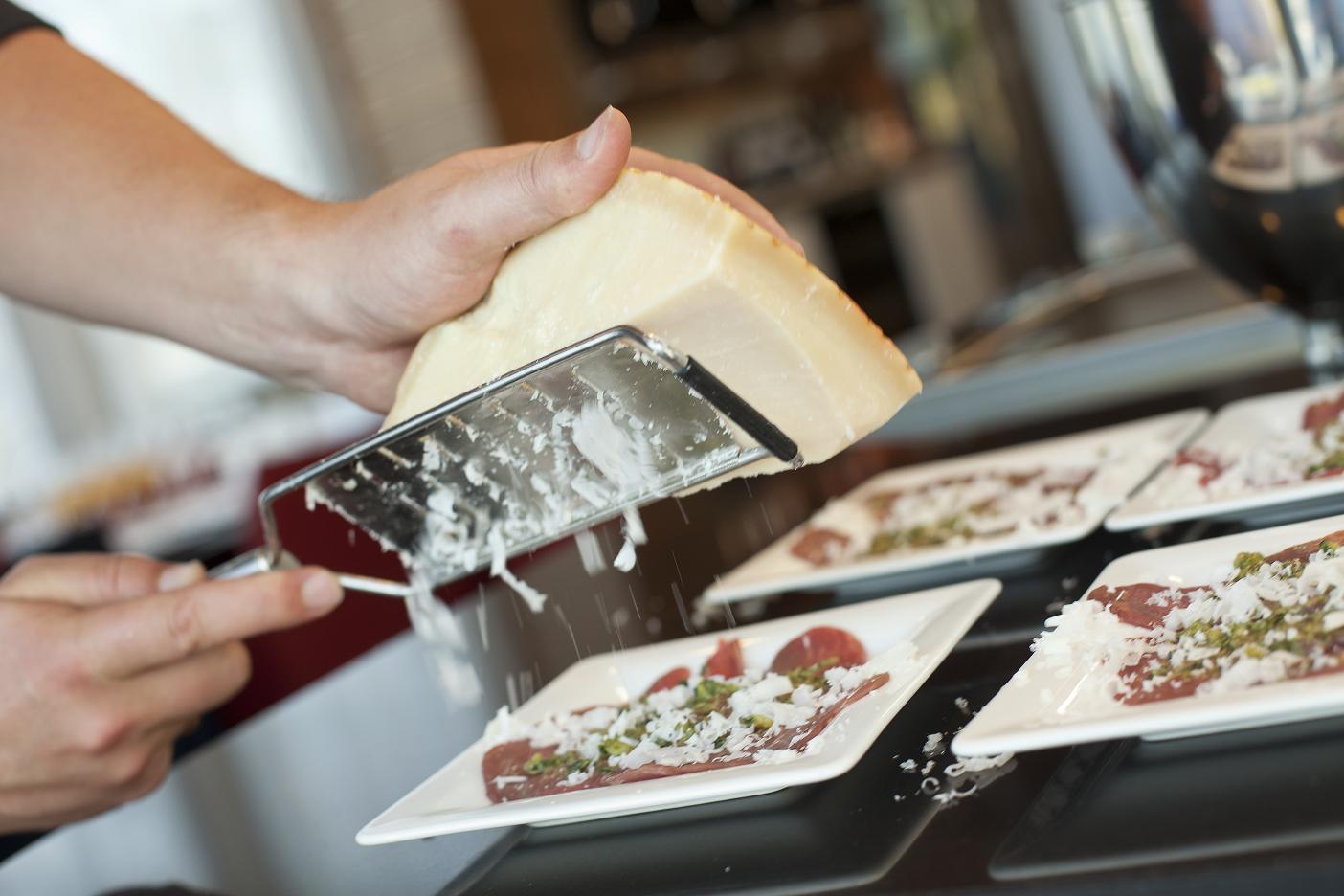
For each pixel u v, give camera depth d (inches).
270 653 69.9
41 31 46.1
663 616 44.8
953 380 63.1
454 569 32.9
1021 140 199.2
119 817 43.0
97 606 35.9
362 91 182.5
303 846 33.6
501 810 28.5
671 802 26.8
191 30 180.4
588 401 27.2
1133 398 55.8
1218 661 24.2
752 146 242.1
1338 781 20.2
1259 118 40.4
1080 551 37.8
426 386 30.9
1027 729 23.5
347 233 34.3
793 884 23.4
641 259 26.7
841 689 30.3
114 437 157.8
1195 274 71.8
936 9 206.4
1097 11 43.0
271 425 156.7
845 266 215.5
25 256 43.0
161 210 40.6
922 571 39.8
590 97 211.0
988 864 21.7
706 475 28.2
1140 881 19.6
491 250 29.4
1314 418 39.1
